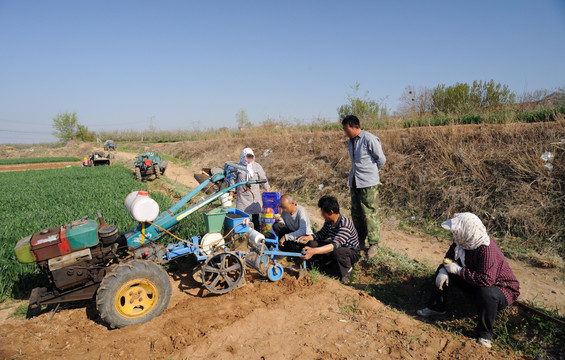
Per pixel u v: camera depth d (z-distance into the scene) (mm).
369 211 5559
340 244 5094
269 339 3521
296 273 5227
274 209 5773
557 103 9703
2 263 4887
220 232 5055
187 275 5211
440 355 3303
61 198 10586
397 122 13242
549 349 3469
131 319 3758
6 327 3855
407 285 4949
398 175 8969
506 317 3908
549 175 6840
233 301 4348
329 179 10664
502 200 6934
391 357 3268
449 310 4320
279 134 17141
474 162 7883
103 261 4082
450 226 3861
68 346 3473
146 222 4320
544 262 5352
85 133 58594
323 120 17656
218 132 29125
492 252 3713
